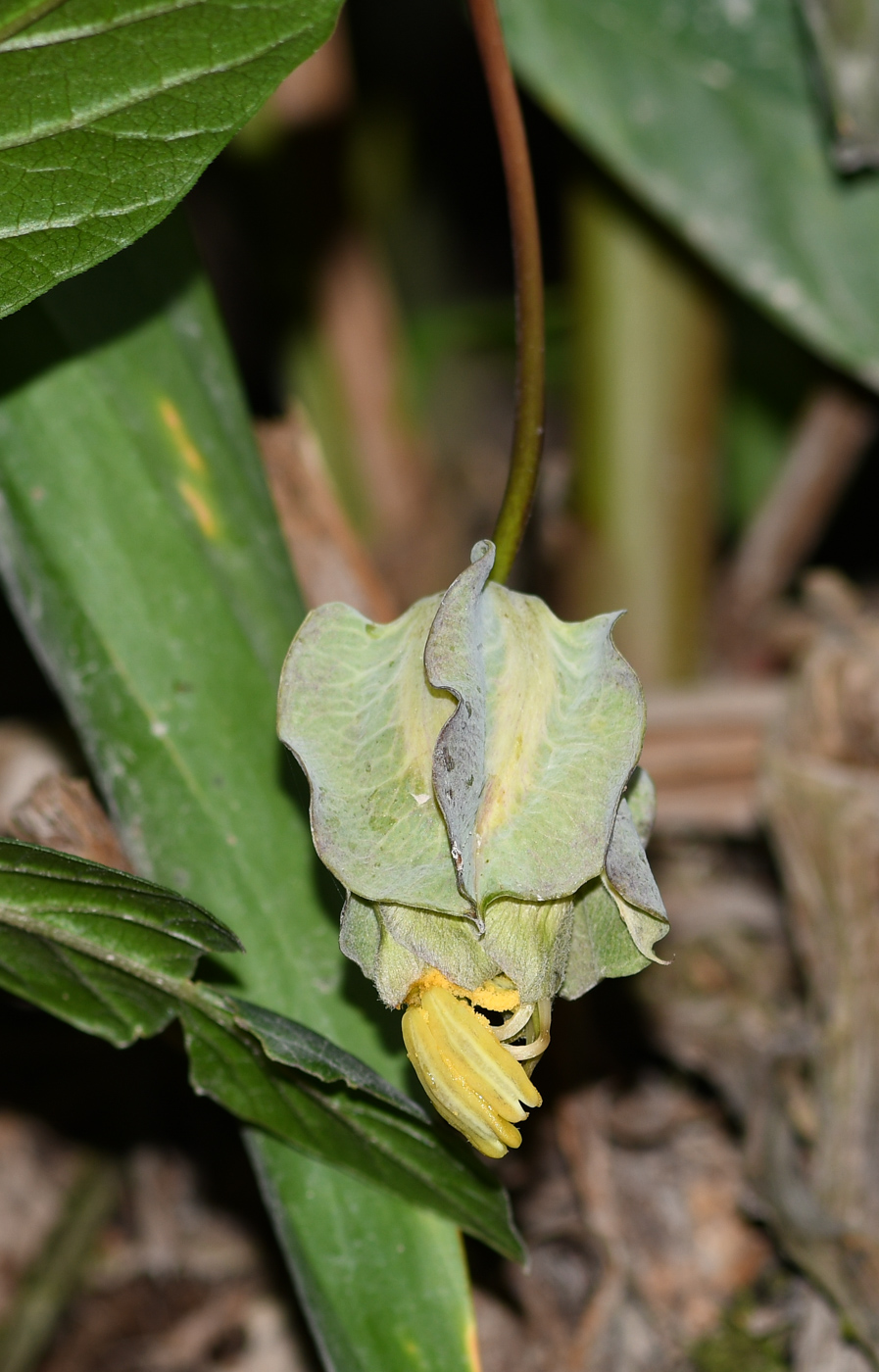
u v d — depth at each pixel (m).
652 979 0.61
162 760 0.45
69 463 0.46
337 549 0.52
